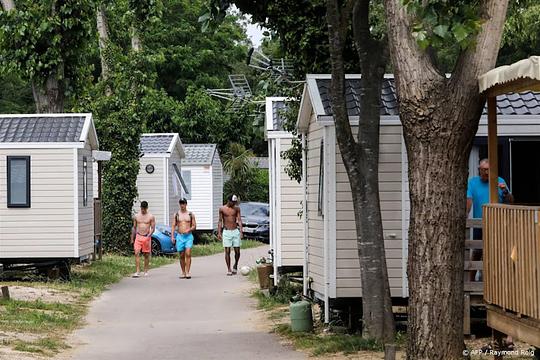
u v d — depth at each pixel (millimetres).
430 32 17062
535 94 25766
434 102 17781
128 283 42000
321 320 27609
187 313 31969
